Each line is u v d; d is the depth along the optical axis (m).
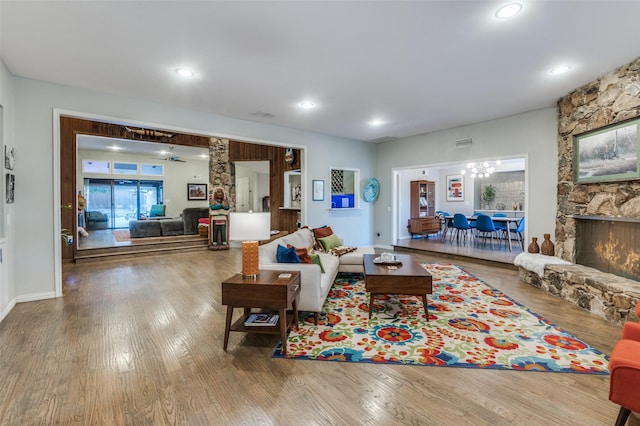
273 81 3.66
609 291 3.00
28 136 3.54
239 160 7.85
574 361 2.26
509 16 2.36
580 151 3.91
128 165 10.91
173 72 3.40
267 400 1.84
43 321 2.99
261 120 5.38
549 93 4.12
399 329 2.84
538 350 2.43
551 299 3.67
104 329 2.82
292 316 2.84
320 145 6.49
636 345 1.66
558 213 4.38
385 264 3.59
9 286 3.29
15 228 3.47
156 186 11.57
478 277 4.72
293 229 7.99
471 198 9.83
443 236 8.38
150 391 1.92
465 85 3.81
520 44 2.80
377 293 3.09
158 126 4.43
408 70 3.36
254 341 2.61
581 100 3.88
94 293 3.89
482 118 5.35
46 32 2.59
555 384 1.98
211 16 2.37
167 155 10.88
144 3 2.21
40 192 3.62
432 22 2.45
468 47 2.85
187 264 5.66
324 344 2.54
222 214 7.49
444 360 2.29
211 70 3.35
